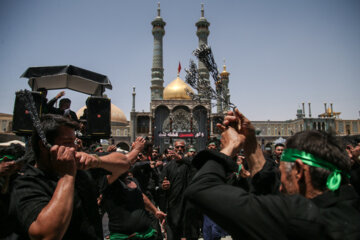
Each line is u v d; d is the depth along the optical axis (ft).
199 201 4.42
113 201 11.18
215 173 4.67
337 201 4.29
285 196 4.37
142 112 148.87
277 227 3.91
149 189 21.52
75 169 5.63
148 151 25.05
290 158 4.78
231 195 4.20
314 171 4.42
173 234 18.57
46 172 6.48
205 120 143.64
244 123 5.78
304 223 3.83
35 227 4.96
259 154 6.26
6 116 151.43
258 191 6.08
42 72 25.32
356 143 15.64
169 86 158.92
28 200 5.64
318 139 4.56
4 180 7.34
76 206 6.38
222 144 5.66
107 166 7.44
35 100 19.89
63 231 5.02
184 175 19.16
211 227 18.94
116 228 11.17
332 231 3.81
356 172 8.01
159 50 171.22
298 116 199.82
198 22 175.42
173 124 145.38
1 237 6.48
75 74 26.18
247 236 3.96
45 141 5.95
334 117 181.47
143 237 11.42
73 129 6.93
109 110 26.61
